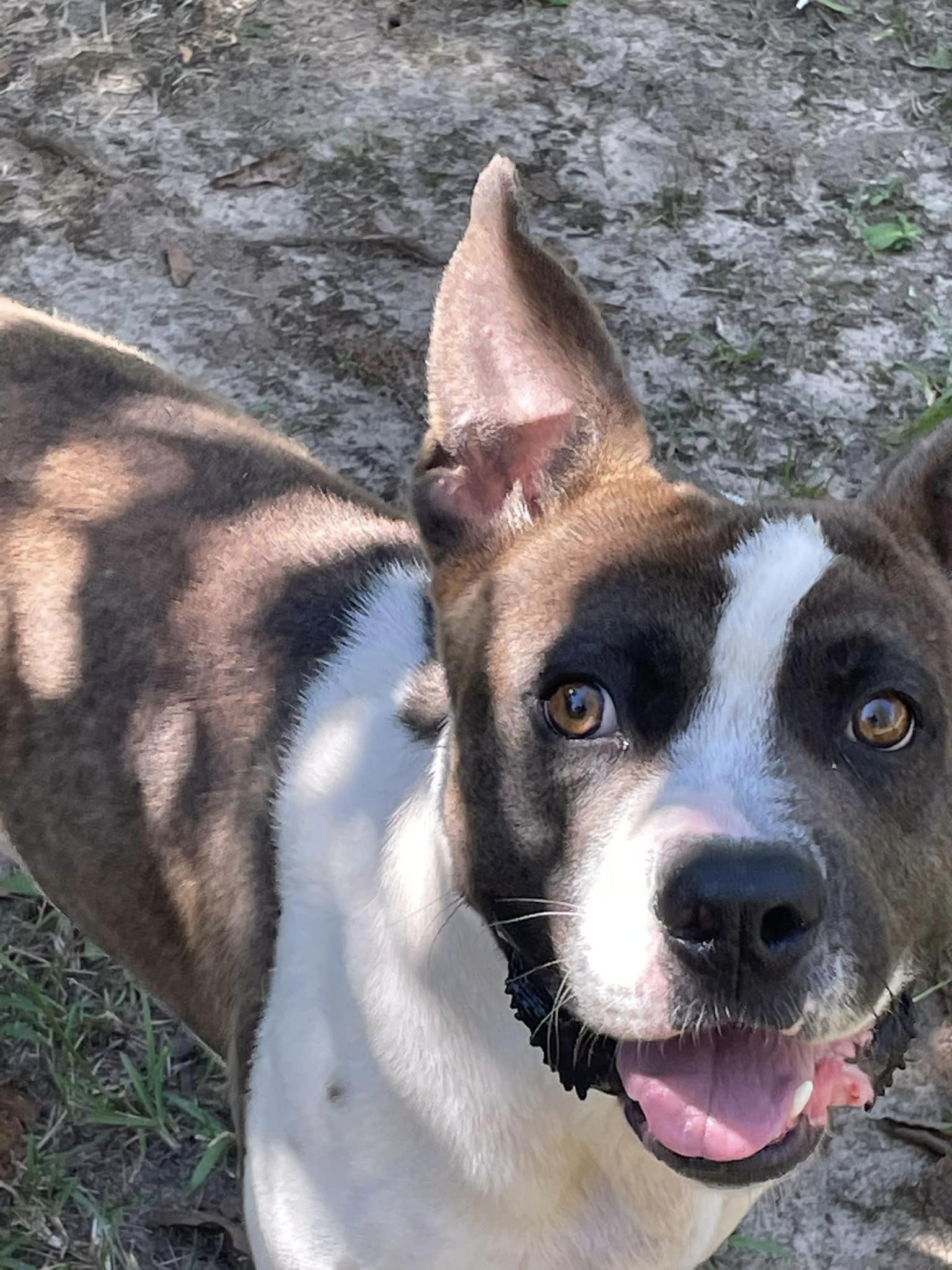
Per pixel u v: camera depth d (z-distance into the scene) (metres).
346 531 0.76
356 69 1.33
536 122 1.30
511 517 0.61
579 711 0.55
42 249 1.21
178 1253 0.82
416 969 0.61
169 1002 0.77
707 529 0.57
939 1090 0.88
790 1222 0.84
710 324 1.19
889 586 0.56
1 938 0.91
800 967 0.50
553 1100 0.60
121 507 0.76
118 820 0.73
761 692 0.54
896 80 1.36
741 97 1.33
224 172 1.25
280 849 0.68
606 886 0.53
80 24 1.35
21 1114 0.86
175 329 1.17
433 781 0.62
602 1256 0.65
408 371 1.15
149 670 0.73
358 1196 0.64
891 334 1.20
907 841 0.55
